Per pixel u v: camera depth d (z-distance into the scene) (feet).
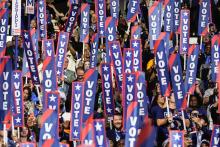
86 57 117.80
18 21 111.24
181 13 117.80
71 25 125.70
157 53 93.71
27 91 101.04
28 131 88.63
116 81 100.68
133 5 129.08
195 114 96.07
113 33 113.91
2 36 110.52
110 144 84.43
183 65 118.32
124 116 86.38
